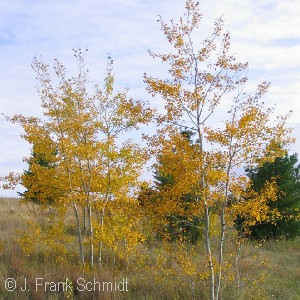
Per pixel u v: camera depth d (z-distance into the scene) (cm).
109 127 1359
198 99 921
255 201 927
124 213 1083
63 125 1330
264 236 2156
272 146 908
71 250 1490
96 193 1320
